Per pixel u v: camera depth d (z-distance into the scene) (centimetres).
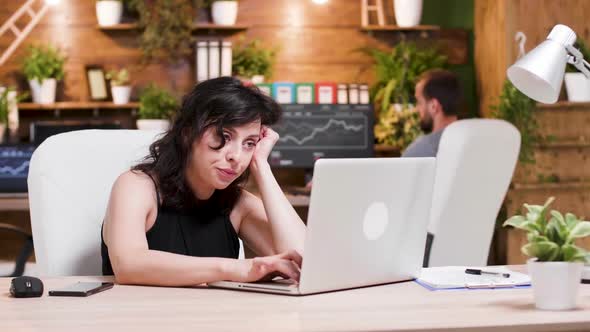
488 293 179
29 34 546
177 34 542
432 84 457
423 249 198
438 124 461
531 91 207
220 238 221
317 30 564
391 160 183
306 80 564
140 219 199
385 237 188
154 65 554
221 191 221
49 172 228
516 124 508
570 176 518
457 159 372
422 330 144
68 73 550
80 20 550
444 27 573
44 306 165
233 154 198
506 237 511
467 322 149
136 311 159
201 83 203
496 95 532
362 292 180
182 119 204
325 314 156
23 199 468
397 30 567
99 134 238
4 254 520
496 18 529
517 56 516
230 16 545
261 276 181
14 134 527
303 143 534
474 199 382
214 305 165
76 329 144
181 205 212
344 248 179
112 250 194
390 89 539
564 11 518
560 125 512
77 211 230
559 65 195
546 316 154
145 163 214
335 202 174
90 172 234
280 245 213
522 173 513
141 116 540
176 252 213
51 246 225
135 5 545
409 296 176
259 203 230
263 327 144
